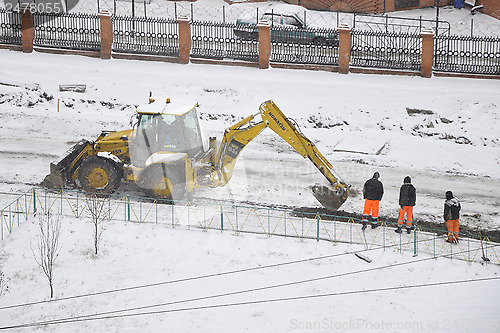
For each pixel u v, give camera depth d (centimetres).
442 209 3362
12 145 3972
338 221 3200
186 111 3203
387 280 2728
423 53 4688
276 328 2477
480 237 3047
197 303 2622
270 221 3170
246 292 2672
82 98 4534
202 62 4947
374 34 4800
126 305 2617
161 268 2830
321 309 2575
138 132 3231
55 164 3325
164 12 5894
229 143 3256
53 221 3114
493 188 3594
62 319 2548
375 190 3053
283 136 3158
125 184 3500
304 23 5219
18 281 2755
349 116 4350
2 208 3250
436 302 2597
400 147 4059
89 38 5072
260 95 4556
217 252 2923
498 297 2611
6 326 2514
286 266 2828
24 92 4512
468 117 4253
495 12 5719
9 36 5112
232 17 5753
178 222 3136
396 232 3086
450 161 3903
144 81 4709
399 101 4425
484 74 4709
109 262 2869
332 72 4825
